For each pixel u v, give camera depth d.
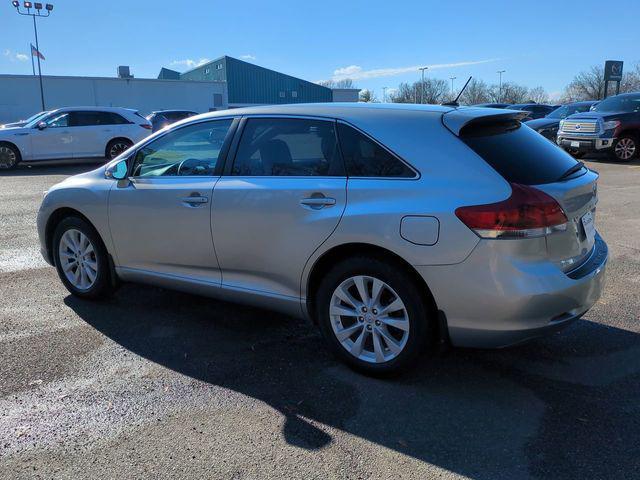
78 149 15.95
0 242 6.88
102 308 4.67
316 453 2.73
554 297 2.99
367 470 2.60
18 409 3.11
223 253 3.88
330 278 3.47
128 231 4.34
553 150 3.55
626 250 6.37
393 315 3.33
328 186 3.39
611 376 3.50
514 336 3.05
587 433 2.88
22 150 15.32
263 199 3.62
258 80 54.62
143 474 2.57
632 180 11.97
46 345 3.94
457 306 3.06
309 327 4.30
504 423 2.98
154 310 4.64
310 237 3.44
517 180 3.03
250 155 3.81
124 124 16.48
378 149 3.32
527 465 2.63
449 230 3.00
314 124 3.57
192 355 3.81
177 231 4.05
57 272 5.29
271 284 3.74
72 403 3.18
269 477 2.55
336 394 3.29
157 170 4.29
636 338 4.04
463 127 3.20
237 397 3.26
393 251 3.15
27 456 2.70
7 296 4.95
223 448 2.77
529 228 2.94
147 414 3.08
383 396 3.26
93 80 38.62
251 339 4.08
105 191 4.43
